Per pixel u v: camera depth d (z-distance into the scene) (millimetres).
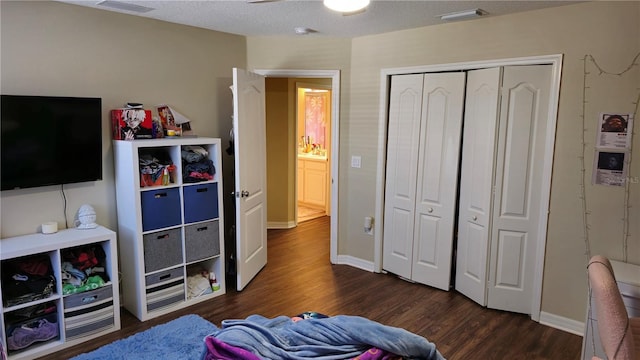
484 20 3428
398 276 4320
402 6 3098
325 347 1795
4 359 2615
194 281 3771
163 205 3357
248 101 3916
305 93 7320
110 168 3418
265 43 4352
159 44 3652
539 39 3176
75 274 2977
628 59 2848
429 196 3979
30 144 2906
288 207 6105
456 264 3939
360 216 4539
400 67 4016
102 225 3414
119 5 3131
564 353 2953
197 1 3016
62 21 3070
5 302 2660
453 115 3748
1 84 2844
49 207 3119
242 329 1836
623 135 2910
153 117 3623
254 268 4250
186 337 3068
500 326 3318
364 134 4383
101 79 3320
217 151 3691
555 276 3285
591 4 2939
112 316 3146
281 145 5980
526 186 3348
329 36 4266
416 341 1903
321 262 4758
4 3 2805
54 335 2916
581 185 3104
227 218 4387
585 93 3025
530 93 3254
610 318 1854
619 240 3000
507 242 3469
